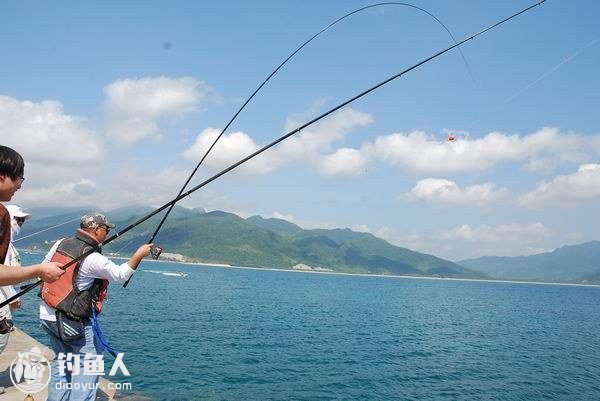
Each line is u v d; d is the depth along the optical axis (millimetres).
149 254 4438
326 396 13062
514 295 118938
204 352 17797
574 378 17969
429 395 14055
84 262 4207
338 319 34906
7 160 2887
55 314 4203
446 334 30016
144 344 18531
